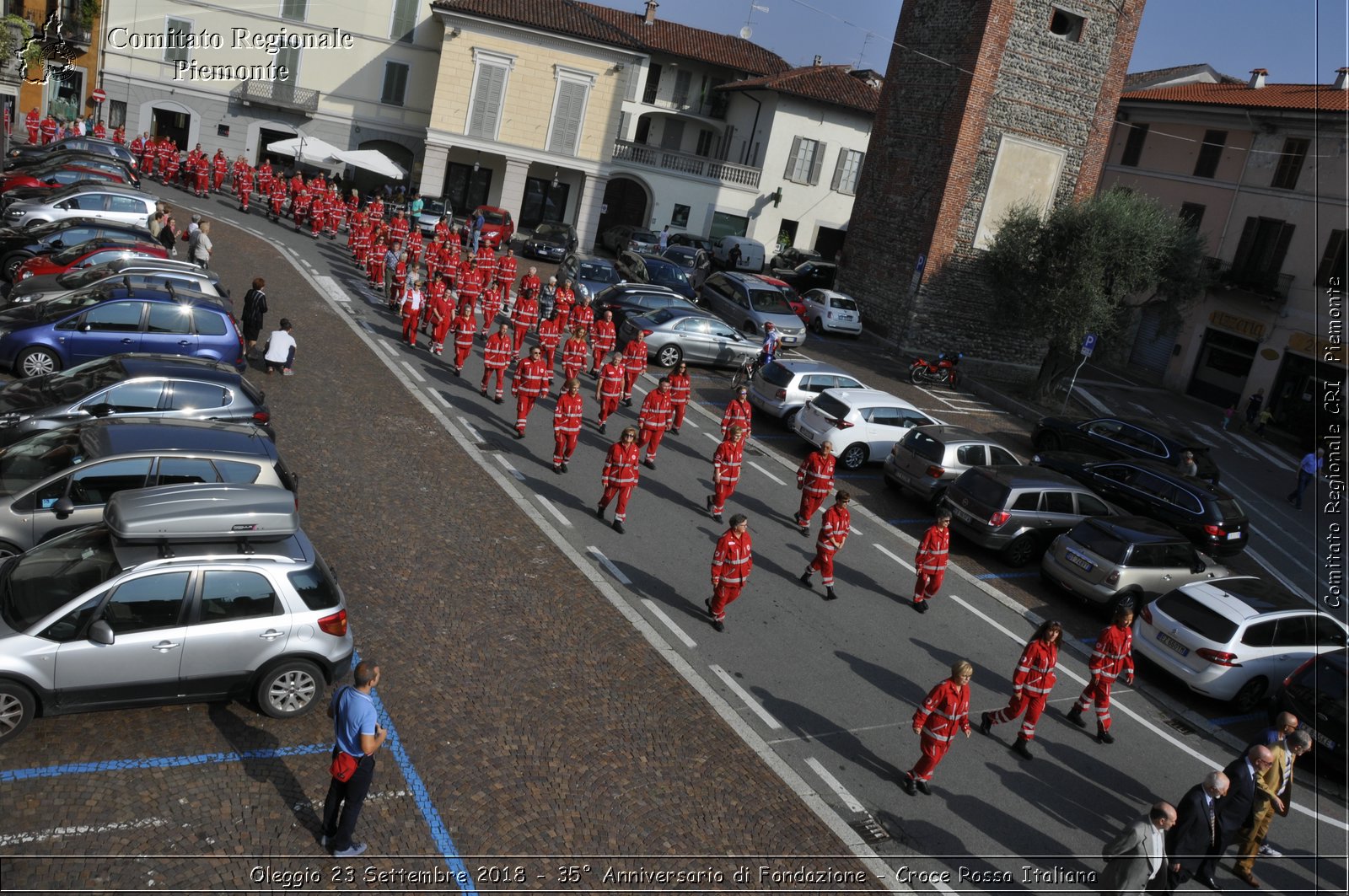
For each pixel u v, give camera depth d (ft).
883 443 74.74
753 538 58.13
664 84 176.86
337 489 50.83
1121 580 56.03
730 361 94.79
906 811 36.04
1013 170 120.06
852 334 124.16
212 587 31.35
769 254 168.76
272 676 32.30
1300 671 42.96
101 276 62.39
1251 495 85.05
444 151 144.36
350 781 27.30
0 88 135.64
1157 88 147.02
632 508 58.08
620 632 43.73
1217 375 121.39
